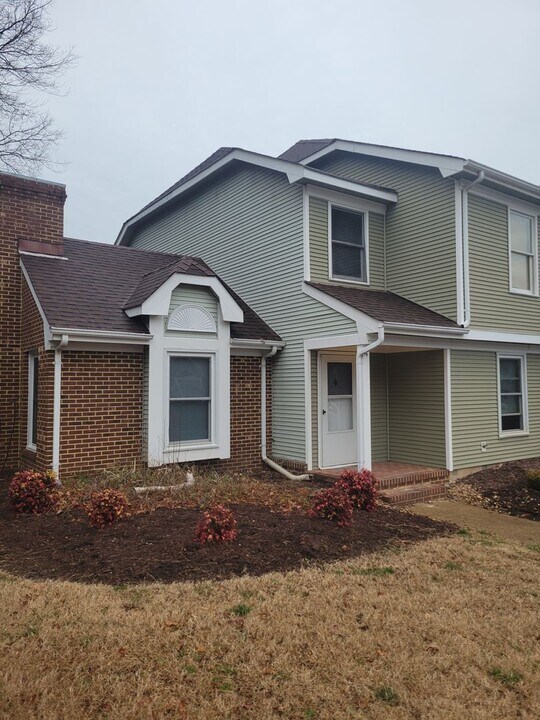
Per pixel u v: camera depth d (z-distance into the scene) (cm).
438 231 1067
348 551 579
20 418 961
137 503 694
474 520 776
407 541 633
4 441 945
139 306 868
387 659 361
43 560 529
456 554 590
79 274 987
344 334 940
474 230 1073
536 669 354
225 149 1273
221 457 967
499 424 1140
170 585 468
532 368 1259
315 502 689
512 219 1177
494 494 934
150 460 877
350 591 469
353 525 666
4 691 312
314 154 1316
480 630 404
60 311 838
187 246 1433
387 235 1166
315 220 1059
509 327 1134
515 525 748
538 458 1225
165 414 902
